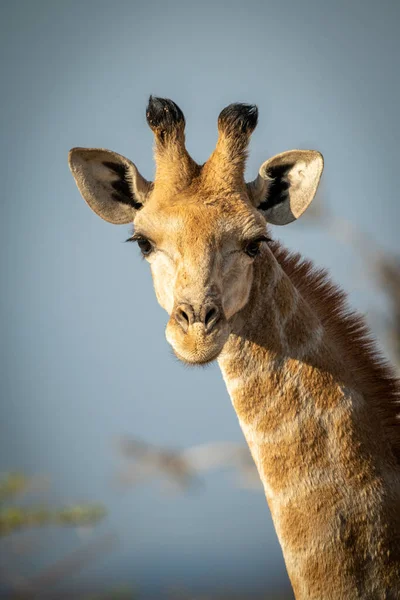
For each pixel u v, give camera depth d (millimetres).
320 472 12273
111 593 37969
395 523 12094
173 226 12609
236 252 12602
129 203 13883
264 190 13586
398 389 13086
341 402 12523
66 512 30672
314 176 13414
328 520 12086
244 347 12766
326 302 13562
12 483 31453
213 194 12836
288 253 13977
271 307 12875
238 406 12789
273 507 12523
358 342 13336
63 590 37688
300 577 12195
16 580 35156
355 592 11883
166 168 13141
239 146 13117
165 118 13211
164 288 12812
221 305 12242
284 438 12477
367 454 12336
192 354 11992
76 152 13719
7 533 30391
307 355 12719
